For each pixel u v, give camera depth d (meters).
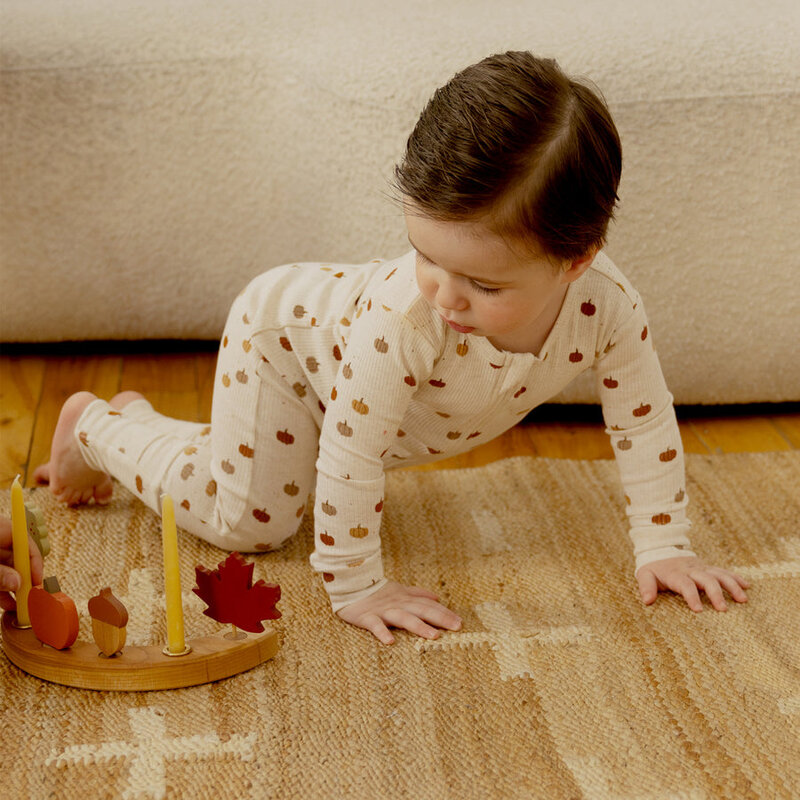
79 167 1.46
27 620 0.92
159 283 1.53
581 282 0.90
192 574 1.06
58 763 0.80
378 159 1.35
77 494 1.17
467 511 1.19
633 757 0.81
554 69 0.79
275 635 0.93
